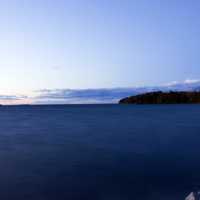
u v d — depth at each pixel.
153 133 36.75
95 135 35.03
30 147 25.52
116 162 18.67
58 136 34.22
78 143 27.95
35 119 72.94
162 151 22.83
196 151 22.70
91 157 20.44
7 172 16.11
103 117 79.81
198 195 10.55
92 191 12.45
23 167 17.39
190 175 15.10
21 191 12.62
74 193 12.30
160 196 11.77
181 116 80.06
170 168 16.78
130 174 15.46
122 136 33.62
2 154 21.97
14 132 39.09
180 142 28.11
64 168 17.03
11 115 100.88
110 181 14.08
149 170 16.33
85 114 102.81
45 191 12.51
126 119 69.31
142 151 22.89
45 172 16.02
